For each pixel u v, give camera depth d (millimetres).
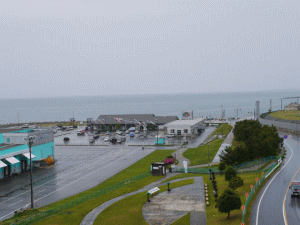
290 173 58906
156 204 44969
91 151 106812
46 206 50469
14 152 75375
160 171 65125
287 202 42312
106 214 42562
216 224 36125
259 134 85562
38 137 86125
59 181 68125
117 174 72125
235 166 63812
